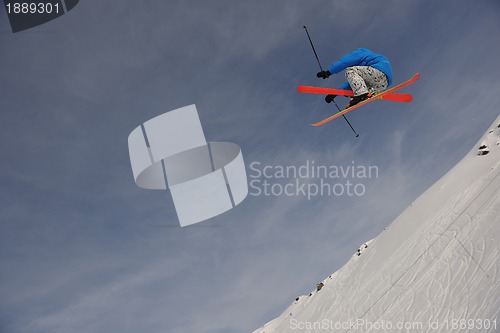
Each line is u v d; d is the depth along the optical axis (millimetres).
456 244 17188
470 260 14422
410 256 21578
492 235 14992
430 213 27156
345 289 27344
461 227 18906
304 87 8477
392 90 8750
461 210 21578
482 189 21812
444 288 13977
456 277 14039
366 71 8039
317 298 31359
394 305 16609
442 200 27844
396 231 29391
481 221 17219
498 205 17328
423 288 15430
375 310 18156
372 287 22438
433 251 19172
